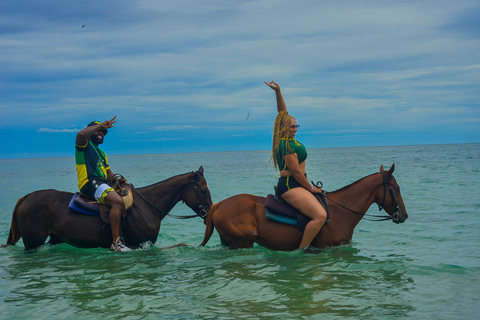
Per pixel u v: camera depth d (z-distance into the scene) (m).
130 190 7.12
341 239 6.41
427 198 13.43
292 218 6.16
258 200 6.47
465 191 15.05
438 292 4.73
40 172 49.03
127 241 7.05
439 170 28.19
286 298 4.62
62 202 6.95
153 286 5.14
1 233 9.38
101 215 6.71
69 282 5.34
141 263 6.24
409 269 5.64
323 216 5.99
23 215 6.80
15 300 4.70
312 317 4.09
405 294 4.69
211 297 4.72
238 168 43.84
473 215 9.99
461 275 5.35
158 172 38.75
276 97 6.77
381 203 6.67
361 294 4.70
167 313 4.28
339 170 31.64
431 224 9.05
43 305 4.54
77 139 6.73
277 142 6.20
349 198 6.60
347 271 5.57
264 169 39.69
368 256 6.38
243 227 6.22
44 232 6.84
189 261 6.30
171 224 10.50
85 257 6.64
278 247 6.33
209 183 21.61
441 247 6.98
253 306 4.42
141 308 4.43
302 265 5.85
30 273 5.77
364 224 9.50
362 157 73.94
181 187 7.46
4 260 6.47
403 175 24.33
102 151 7.29
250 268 5.77
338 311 4.23
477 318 4.00
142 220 7.04
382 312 4.18
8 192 20.50
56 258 6.59
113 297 4.77
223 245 6.81
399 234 8.16
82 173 6.84
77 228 6.76
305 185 6.07
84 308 4.44
